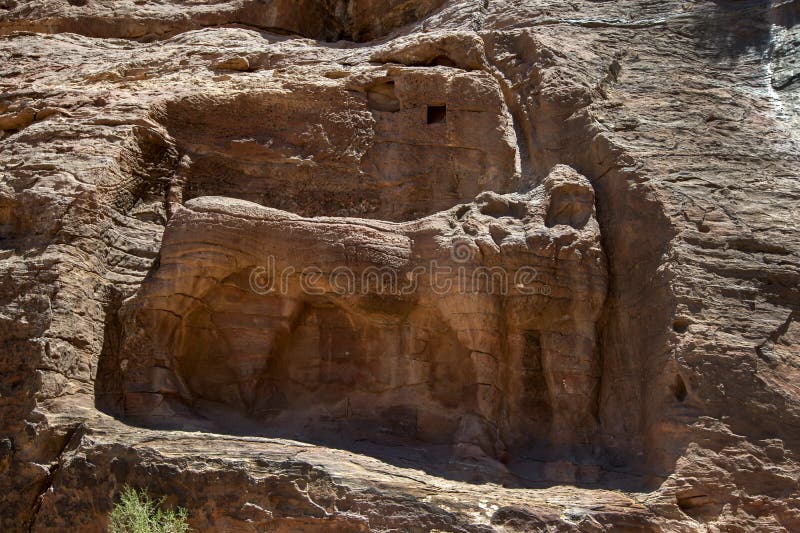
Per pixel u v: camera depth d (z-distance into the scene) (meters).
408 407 8.90
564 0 11.90
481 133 10.40
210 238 8.80
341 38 14.43
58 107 10.37
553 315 8.70
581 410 8.57
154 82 11.19
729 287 8.20
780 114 9.86
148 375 8.58
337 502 7.29
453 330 8.80
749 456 7.54
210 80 11.16
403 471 7.76
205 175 10.45
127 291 9.08
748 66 10.69
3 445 7.82
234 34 12.84
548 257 8.65
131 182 9.80
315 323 9.36
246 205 9.06
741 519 7.33
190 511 7.36
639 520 7.29
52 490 7.60
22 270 8.51
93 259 8.93
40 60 12.38
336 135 10.59
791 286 8.26
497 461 8.22
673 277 8.23
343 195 10.46
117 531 7.13
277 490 7.33
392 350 9.13
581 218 9.02
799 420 7.66
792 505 7.37
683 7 11.51
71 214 8.88
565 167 9.27
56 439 7.84
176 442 7.70
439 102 10.54
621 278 8.89
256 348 9.01
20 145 9.75
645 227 8.79
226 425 8.61
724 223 8.57
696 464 7.52
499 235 8.77
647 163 9.05
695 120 9.70
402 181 10.38
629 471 8.15
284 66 11.59
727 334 7.97
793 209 8.74
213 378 9.01
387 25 14.03
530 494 7.59
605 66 10.55
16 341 8.20
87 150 9.52
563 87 10.11
